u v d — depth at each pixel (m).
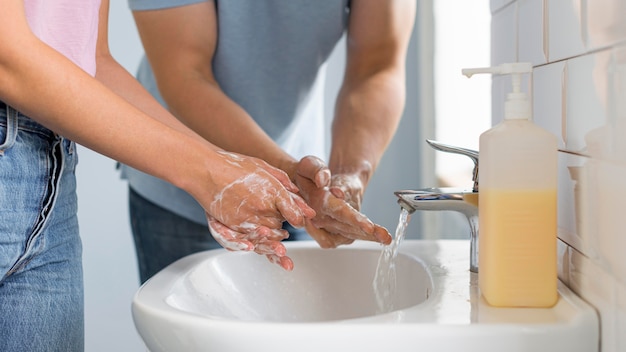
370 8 1.48
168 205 1.62
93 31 1.04
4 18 0.76
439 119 2.84
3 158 0.88
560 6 0.80
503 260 0.74
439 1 2.81
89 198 2.63
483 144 0.76
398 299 1.02
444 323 0.68
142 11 1.38
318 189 1.10
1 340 0.99
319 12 1.48
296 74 1.54
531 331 0.67
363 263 1.11
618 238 0.65
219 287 1.05
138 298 0.81
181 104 1.37
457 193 0.91
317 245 1.14
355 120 1.39
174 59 1.40
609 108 0.66
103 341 2.68
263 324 0.68
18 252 0.93
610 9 0.65
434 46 2.85
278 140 1.62
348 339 0.67
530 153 0.72
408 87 3.02
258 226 0.92
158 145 0.86
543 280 0.73
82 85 0.81
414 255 1.04
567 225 0.81
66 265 1.06
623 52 0.62
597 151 0.70
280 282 1.11
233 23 1.46
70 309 1.07
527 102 0.74
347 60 1.56
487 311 0.72
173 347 0.73
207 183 0.90
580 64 0.74
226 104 1.35
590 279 0.72
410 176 3.05
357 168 1.30
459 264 0.98
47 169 0.95
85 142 0.85
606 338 0.68
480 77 2.63
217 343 0.69
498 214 0.73
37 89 0.79
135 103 1.11
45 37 0.97
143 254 1.72
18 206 0.91
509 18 1.01
